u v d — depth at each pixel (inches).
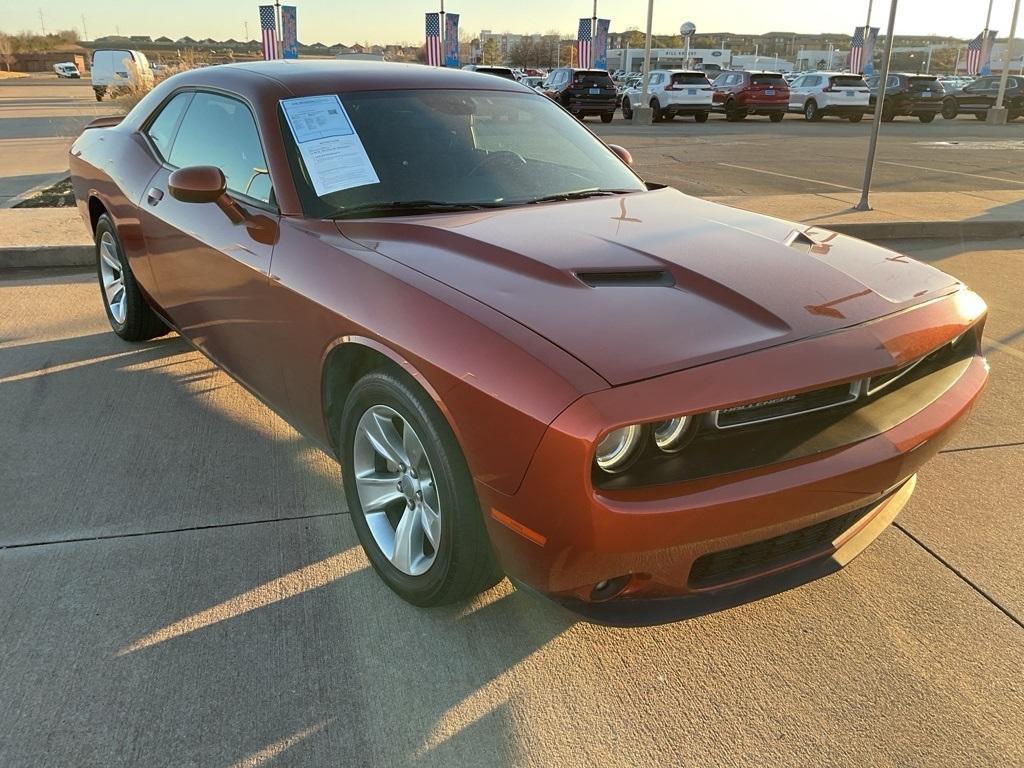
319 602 101.0
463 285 88.9
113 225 169.8
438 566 91.3
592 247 99.9
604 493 72.7
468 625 97.8
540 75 1651.1
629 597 81.4
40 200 346.0
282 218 113.7
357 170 118.1
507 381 76.2
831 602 103.5
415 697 86.7
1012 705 86.7
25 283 236.4
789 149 672.4
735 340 80.7
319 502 123.3
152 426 146.6
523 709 85.4
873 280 99.1
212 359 143.3
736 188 419.8
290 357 110.7
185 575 105.1
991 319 214.7
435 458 86.2
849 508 83.7
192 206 134.5
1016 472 136.2
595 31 1371.8
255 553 110.3
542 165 133.5
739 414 78.5
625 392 72.3
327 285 99.8
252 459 135.6
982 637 97.0
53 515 117.6
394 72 140.3
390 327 88.8
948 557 112.8
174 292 147.0
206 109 141.9
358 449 101.4
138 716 82.7
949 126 1051.3
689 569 79.7
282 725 82.4
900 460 84.2
